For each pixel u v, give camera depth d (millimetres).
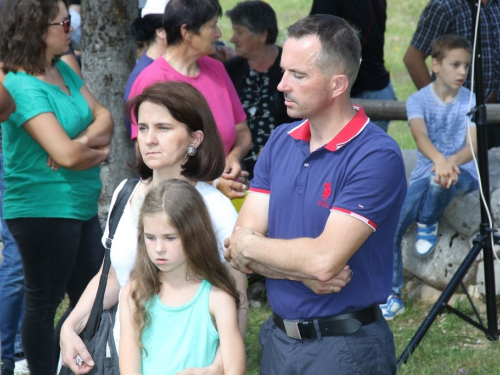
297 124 10633
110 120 15305
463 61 18812
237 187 15195
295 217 10109
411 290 21047
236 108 17125
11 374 16188
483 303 19891
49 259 14141
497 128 22156
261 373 10898
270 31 20672
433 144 19344
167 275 10211
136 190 11367
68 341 10906
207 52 15641
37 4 13688
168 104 10555
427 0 68812
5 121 13922
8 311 15914
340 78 9688
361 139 9812
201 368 9922
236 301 10289
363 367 10055
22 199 13969
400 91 47312
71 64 19438
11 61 13938
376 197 9578
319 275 9445
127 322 10227
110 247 11102
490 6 22812
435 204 19406
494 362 16469
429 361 16719
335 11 22984
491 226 16719
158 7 17438
